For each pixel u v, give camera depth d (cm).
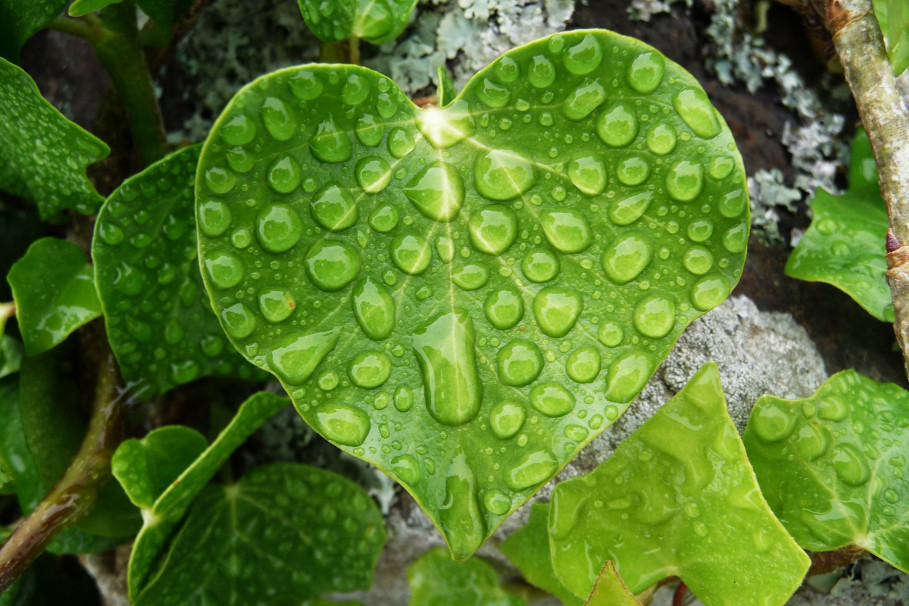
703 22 30
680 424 27
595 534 27
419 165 26
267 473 30
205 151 26
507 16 30
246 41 31
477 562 30
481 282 26
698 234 26
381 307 26
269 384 31
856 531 27
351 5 28
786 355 29
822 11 29
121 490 29
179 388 31
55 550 30
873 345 30
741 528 27
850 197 30
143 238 28
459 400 26
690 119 26
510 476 26
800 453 27
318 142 26
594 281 26
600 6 30
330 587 30
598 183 26
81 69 32
